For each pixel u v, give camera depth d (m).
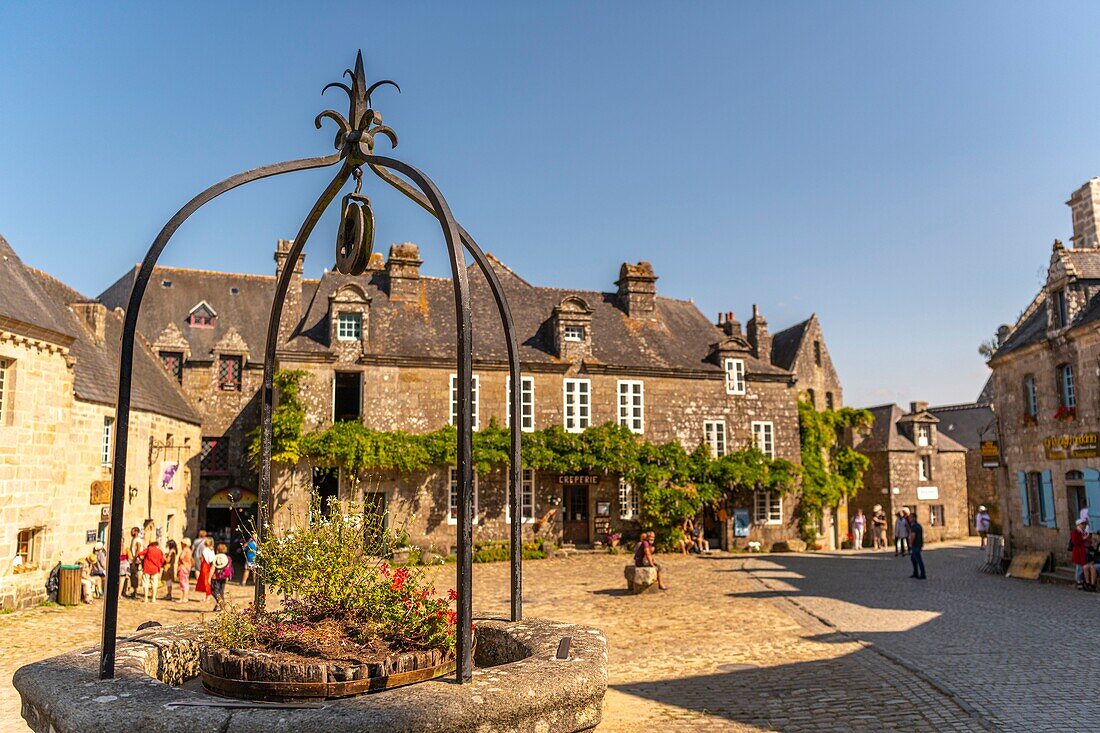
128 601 18.33
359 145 6.02
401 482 25.11
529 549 25.83
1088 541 17.38
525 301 30.16
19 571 16.48
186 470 27.64
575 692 4.98
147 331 33.41
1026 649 10.90
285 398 24.47
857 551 30.12
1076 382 19.38
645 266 31.28
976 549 32.69
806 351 35.75
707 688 9.24
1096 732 7.23
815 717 7.88
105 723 4.25
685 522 28.08
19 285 17.47
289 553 6.63
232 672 5.54
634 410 28.47
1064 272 19.73
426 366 26.00
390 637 6.21
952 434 49.09
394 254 28.16
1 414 16.27
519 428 6.96
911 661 10.12
